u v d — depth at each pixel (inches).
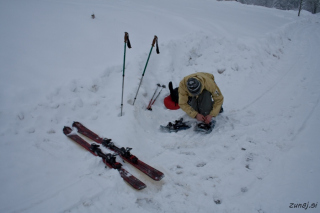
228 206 95.3
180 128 150.9
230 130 147.7
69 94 163.0
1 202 93.1
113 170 110.0
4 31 218.5
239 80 220.5
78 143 128.3
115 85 183.6
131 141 133.0
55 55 199.8
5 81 158.2
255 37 304.0
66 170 111.4
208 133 145.9
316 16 733.9
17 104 143.7
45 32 230.2
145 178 111.4
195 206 96.5
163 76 214.4
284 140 132.6
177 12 376.8
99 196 97.6
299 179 104.0
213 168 117.0
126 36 137.9
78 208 92.0
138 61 208.5
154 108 176.4
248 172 112.0
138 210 93.0
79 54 207.9
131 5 382.6
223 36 285.0
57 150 123.9
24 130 131.7
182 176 113.3
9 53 189.0
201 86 132.6
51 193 97.7
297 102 178.5
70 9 300.5
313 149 121.4
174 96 182.1
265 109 174.1
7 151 117.6
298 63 265.1
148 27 280.8
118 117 150.6
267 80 225.6
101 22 273.1
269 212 90.5
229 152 127.6
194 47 252.5
